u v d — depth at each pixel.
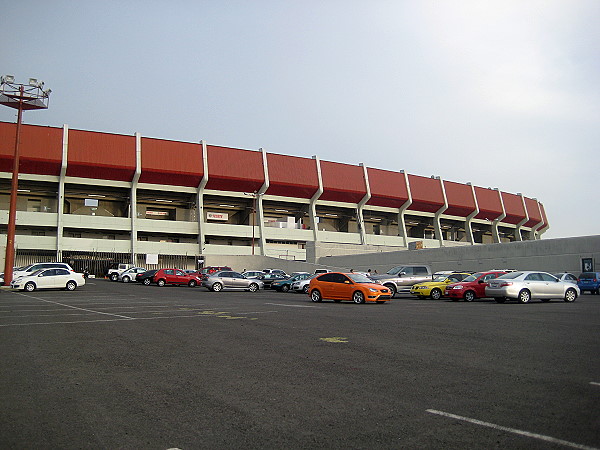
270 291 37.44
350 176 73.38
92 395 6.17
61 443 4.55
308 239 70.44
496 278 22.02
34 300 23.00
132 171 60.72
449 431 4.75
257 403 5.76
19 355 8.80
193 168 63.62
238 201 70.12
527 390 6.17
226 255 61.75
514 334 10.98
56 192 61.34
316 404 5.70
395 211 78.38
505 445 4.37
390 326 12.63
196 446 4.45
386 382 6.68
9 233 35.81
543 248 36.81
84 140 59.38
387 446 4.39
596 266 33.50
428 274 29.83
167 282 42.16
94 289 33.59
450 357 8.36
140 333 11.58
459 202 82.25
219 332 11.68
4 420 5.20
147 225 61.94
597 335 10.75
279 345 9.74
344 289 22.22
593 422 4.95
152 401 5.89
